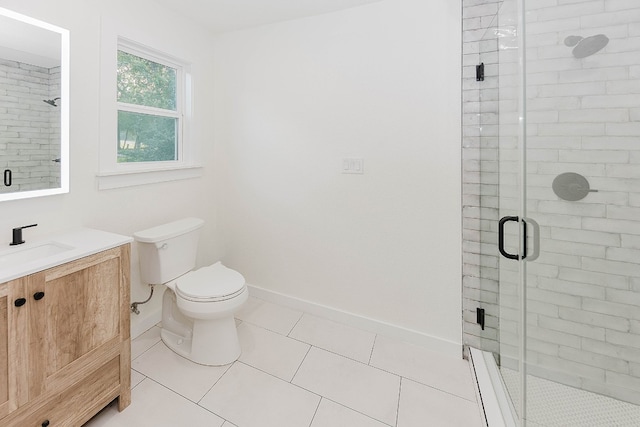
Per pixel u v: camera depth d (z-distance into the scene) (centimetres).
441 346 189
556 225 134
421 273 192
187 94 229
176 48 212
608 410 132
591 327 135
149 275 187
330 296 222
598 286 135
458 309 184
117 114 183
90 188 167
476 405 148
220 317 167
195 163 236
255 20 220
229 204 255
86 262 124
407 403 149
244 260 254
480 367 166
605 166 133
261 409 144
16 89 138
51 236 146
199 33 231
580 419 128
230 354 175
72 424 121
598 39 131
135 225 194
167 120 223
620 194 132
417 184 189
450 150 179
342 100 205
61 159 154
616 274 135
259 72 232
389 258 201
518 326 133
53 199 152
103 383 133
